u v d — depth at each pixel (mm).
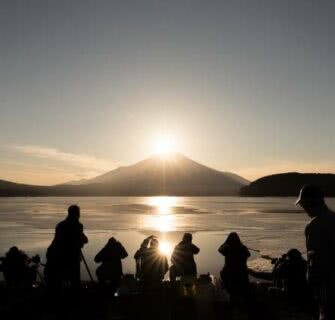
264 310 10133
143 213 97938
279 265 11531
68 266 10438
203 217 81938
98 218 79312
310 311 9992
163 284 12180
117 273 12344
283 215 88188
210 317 9719
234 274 10523
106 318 9586
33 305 10656
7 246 37094
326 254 5359
